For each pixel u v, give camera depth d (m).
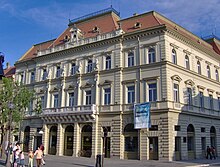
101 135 43.28
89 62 48.72
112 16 51.53
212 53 51.78
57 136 48.41
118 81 43.22
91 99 46.16
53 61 54.66
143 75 41.12
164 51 39.59
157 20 43.44
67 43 52.56
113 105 42.88
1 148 41.22
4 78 40.38
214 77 52.00
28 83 59.31
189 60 44.84
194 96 44.09
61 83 51.22
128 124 41.09
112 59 45.06
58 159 39.00
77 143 45.25
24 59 62.28
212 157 42.41
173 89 39.75
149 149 38.41
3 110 38.53
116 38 44.72
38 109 49.47
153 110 38.56
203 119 45.09
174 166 29.08
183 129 39.62
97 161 25.59
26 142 55.72
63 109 48.38
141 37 42.62
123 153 40.62
